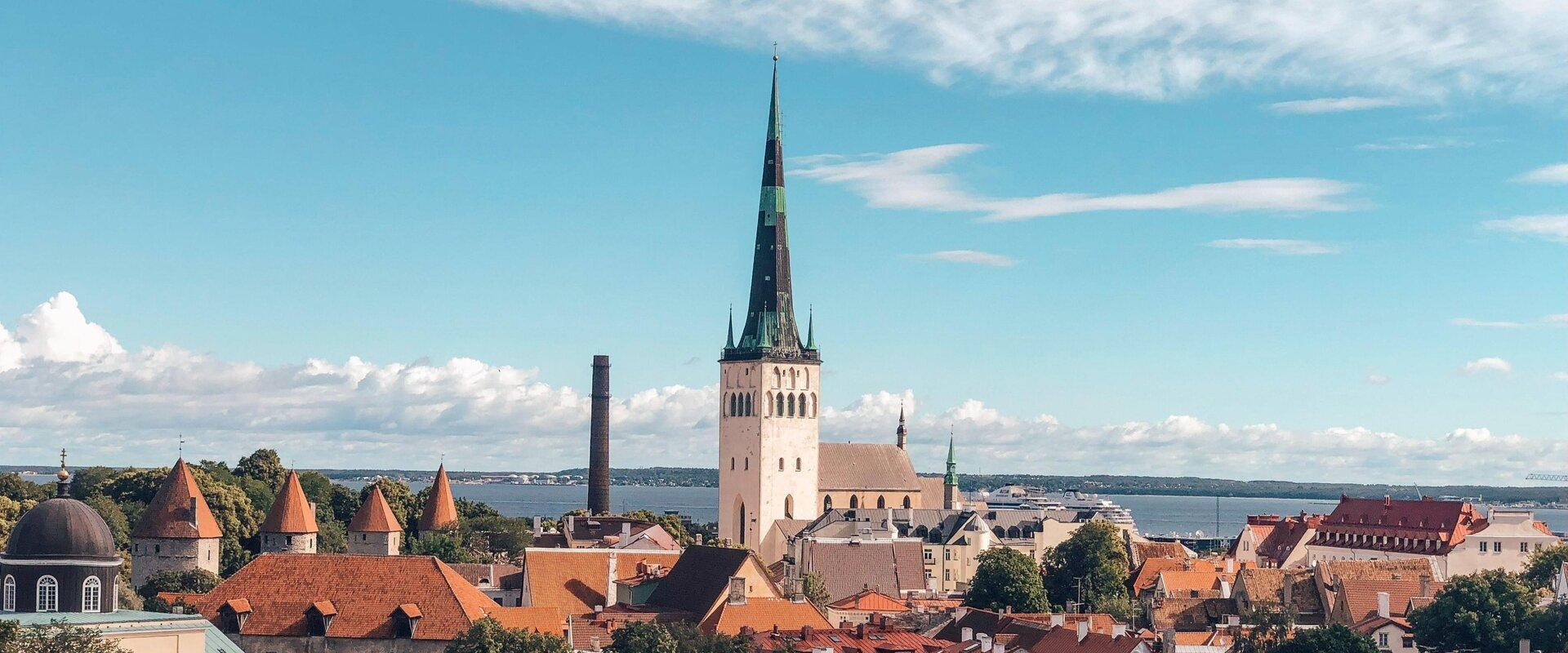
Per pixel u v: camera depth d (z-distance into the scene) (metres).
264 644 184.12
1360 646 191.25
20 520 157.50
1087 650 183.38
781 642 190.38
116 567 159.50
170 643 154.50
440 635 183.12
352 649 183.62
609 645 191.88
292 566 191.25
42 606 155.12
